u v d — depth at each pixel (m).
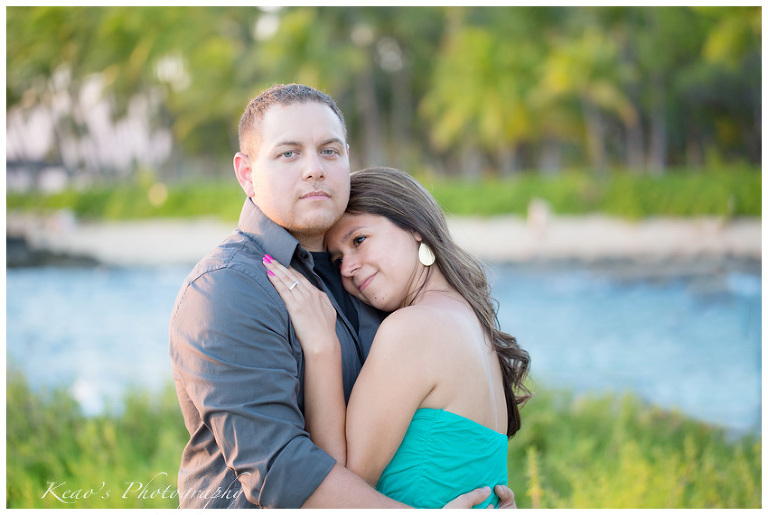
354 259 1.93
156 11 30.53
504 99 26.78
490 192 23.27
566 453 4.01
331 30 28.53
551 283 16.05
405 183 1.96
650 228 20.67
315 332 1.72
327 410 1.69
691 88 28.28
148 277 19.00
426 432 1.69
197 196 26.77
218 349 1.60
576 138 30.41
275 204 1.79
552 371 7.27
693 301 13.10
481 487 1.75
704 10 25.42
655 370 7.64
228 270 1.67
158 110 33.47
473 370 1.73
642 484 3.44
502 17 27.27
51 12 30.50
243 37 31.72
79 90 32.47
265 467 1.55
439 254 1.91
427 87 32.91
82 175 33.16
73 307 13.82
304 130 1.78
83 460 3.84
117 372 7.64
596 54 25.25
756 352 8.65
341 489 1.57
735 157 30.55
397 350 1.67
